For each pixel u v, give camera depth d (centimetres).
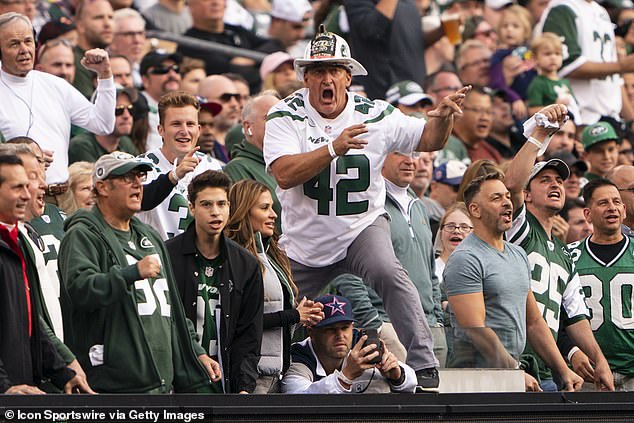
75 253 2422
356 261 2705
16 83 3120
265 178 3148
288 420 2330
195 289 2588
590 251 3234
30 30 3127
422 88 4388
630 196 3438
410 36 4450
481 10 5106
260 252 2736
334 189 2683
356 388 2623
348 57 2675
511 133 4288
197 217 2597
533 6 5156
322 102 2680
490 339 2795
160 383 2445
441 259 3253
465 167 3709
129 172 2478
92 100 3419
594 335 3192
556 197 3062
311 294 2775
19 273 2317
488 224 2866
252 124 3181
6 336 2275
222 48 4528
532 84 4459
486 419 2427
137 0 4691
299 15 4800
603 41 4653
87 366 2425
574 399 2498
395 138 2705
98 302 2366
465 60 4550
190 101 3045
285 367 2684
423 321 2677
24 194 2338
